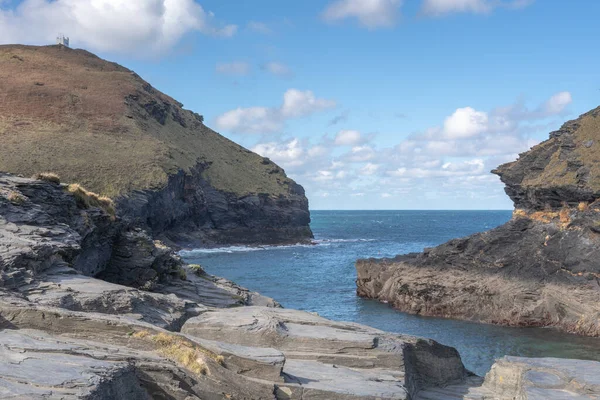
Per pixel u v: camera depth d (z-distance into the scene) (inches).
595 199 1923.0
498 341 1515.7
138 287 1078.4
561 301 1721.2
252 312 764.0
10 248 704.4
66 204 963.3
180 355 530.9
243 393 525.7
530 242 1967.3
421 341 762.2
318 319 772.0
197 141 6860.2
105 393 395.9
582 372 657.6
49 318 545.6
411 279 2001.7
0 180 907.4
